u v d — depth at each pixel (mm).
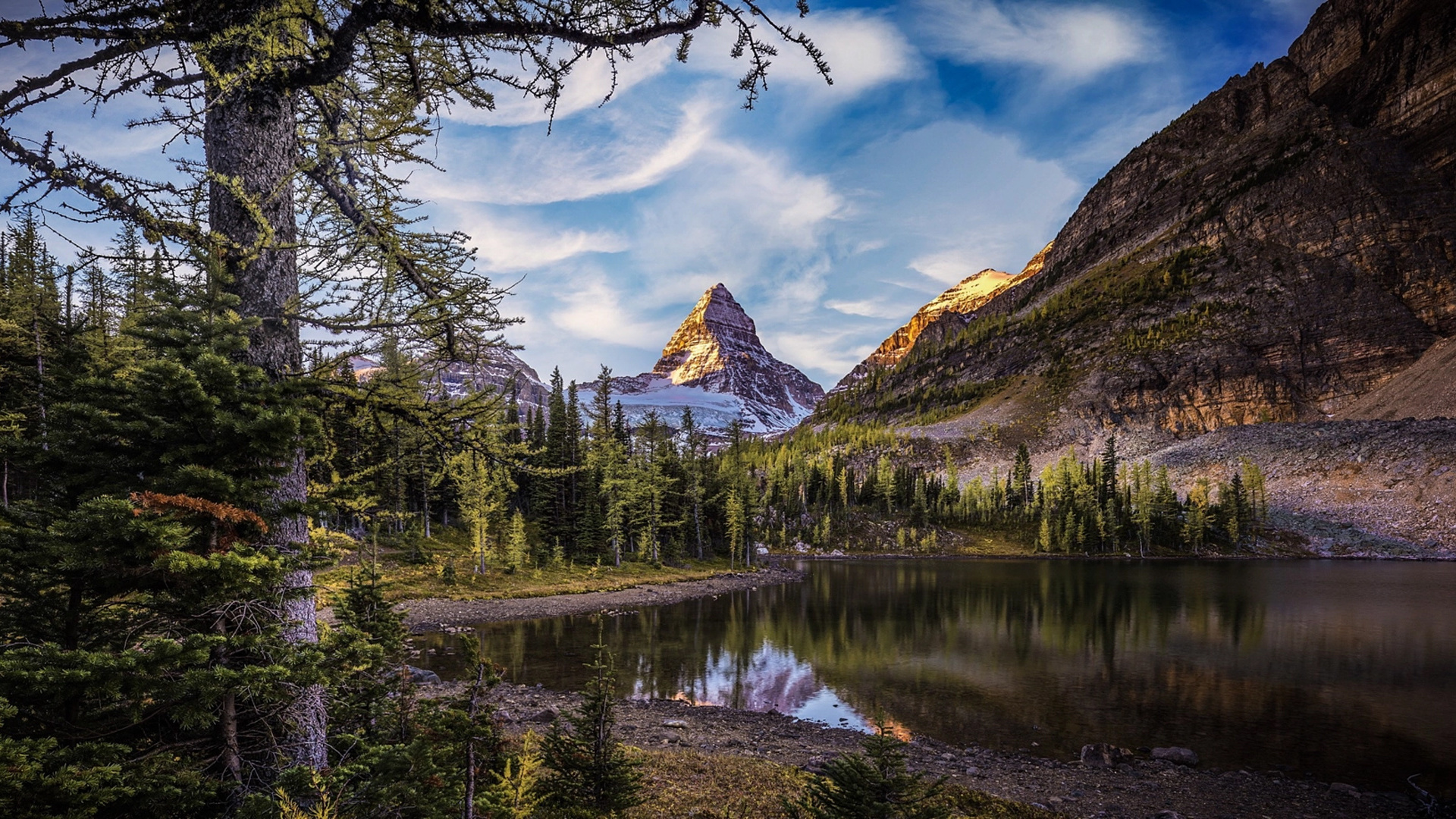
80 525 4734
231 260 6258
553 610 50594
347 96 7031
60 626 5504
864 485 181000
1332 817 17562
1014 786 18531
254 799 5078
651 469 83812
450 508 69625
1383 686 31766
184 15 4715
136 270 5535
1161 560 131625
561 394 76938
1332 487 159500
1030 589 75312
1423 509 140000
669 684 30516
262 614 5898
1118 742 23641
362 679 8141
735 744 20422
